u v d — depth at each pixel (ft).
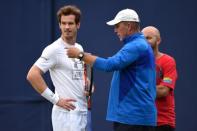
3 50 47.88
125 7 47.37
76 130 31.53
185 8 47.14
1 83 48.01
